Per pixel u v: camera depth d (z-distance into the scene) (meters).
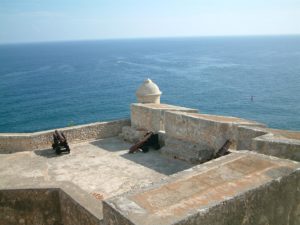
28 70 129.25
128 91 78.62
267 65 121.88
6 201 6.44
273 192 4.85
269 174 5.00
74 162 12.31
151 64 139.12
